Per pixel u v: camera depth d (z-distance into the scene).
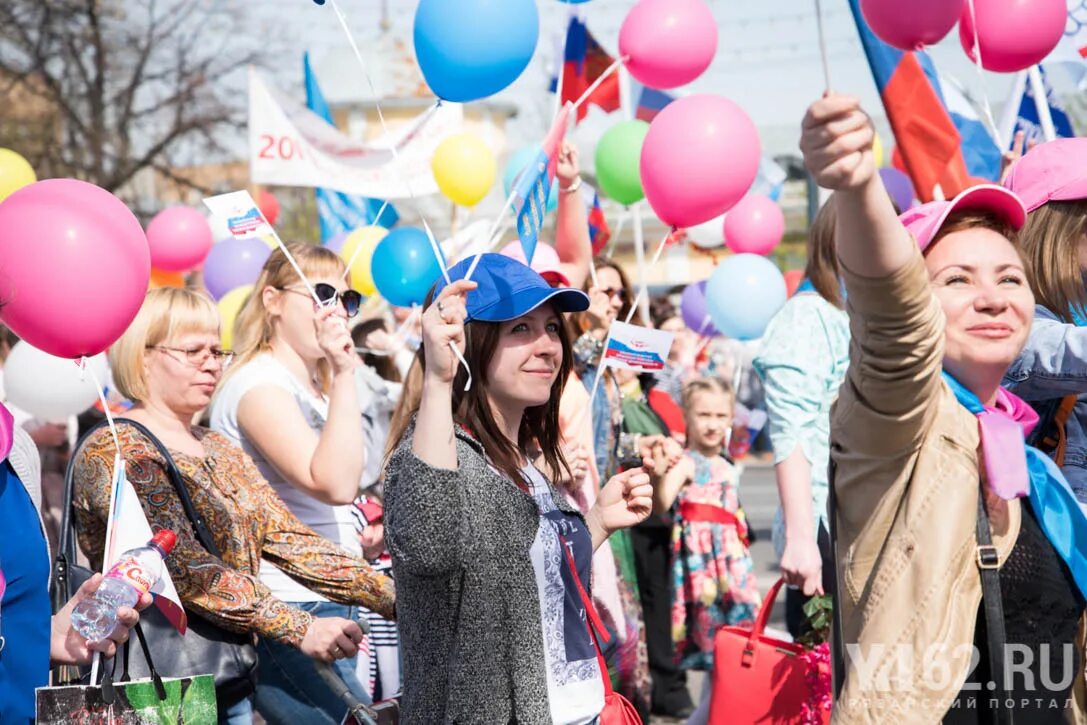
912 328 2.17
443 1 3.30
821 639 3.84
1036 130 6.02
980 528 2.37
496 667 2.56
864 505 2.41
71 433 6.42
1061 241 3.21
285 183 7.53
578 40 7.11
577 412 4.45
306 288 4.16
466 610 2.55
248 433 3.93
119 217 3.01
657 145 4.02
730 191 4.00
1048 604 2.46
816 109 1.96
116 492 3.07
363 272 7.56
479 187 7.15
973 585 2.35
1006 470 2.37
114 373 3.65
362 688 3.92
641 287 4.11
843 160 1.96
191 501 3.51
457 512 2.51
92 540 3.48
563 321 3.00
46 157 25.56
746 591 6.28
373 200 9.20
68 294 2.85
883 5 3.18
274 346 4.21
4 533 2.65
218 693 3.39
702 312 9.16
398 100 35.50
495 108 28.59
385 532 2.59
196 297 3.71
